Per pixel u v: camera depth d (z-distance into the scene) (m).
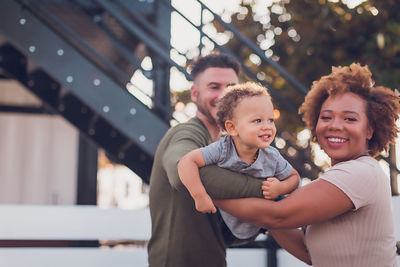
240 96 2.01
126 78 3.87
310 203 1.95
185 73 3.71
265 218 1.97
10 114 7.15
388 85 4.80
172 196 2.23
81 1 5.57
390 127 2.11
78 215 3.41
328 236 2.01
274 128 2.00
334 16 5.12
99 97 3.76
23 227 3.35
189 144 2.19
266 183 2.00
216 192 1.98
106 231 3.43
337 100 2.09
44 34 3.72
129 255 3.43
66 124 7.26
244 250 3.51
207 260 2.24
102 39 6.21
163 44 5.21
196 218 2.20
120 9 5.70
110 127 4.40
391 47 4.82
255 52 3.79
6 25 3.68
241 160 2.00
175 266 2.22
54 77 3.72
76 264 3.38
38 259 3.34
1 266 3.30
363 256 1.97
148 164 4.43
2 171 7.10
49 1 5.46
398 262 2.64
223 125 2.07
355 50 5.10
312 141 2.25
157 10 5.75
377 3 4.95
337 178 1.96
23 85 4.37
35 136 7.18
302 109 2.25
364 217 1.98
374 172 1.99
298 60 5.47
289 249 2.28
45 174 7.17
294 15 5.35
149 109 3.81
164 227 2.26
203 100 2.51
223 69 2.55
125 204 12.05
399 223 2.67
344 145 2.07
